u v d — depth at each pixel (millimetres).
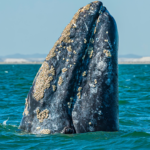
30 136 27750
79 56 26891
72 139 26719
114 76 26984
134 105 62750
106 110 26578
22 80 132250
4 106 60219
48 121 26844
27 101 27984
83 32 27172
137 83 116312
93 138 26828
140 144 27891
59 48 27375
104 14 27484
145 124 42594
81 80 26812
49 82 26844
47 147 26797
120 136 29672
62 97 26594
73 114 26641
